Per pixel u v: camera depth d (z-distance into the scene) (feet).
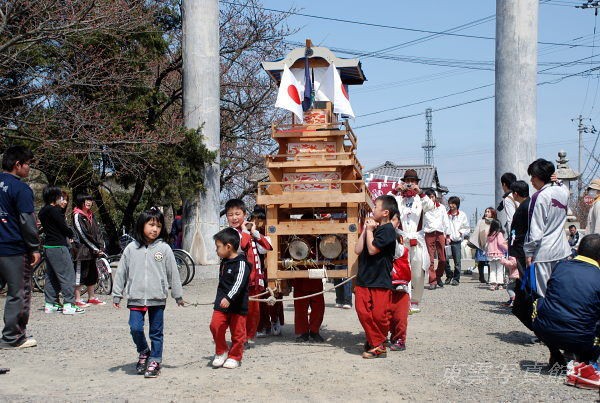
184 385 19.79
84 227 38.29
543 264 23.56
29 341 25.89
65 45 48.29
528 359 23.53
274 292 25.99
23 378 20.79
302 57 28.25
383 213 23.94
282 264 25.98
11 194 25.02
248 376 20.89
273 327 28.76
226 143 79.87
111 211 82.74
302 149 26.07
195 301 41.04
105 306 39.01
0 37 45.78
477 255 55.11
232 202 25.21
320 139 25.89
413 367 22.21
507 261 37.40
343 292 37.63
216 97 57.47
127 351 25.02
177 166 55.98
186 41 57.11
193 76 56.75
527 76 51.24
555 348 21.49
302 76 28.43
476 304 39.86
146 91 57.00
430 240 50.42
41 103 47.96
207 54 56.85
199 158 56.34
